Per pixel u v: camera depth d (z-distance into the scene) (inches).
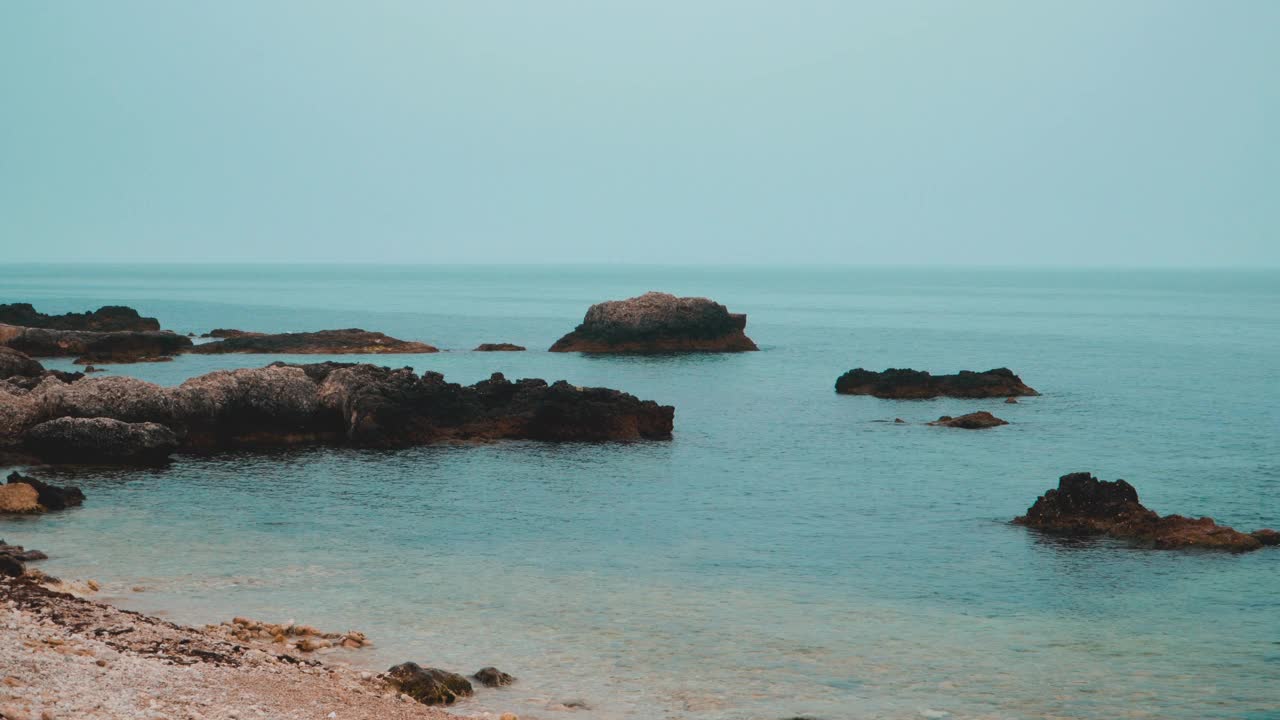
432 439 2095.2
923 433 2289.6
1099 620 1089.4
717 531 1445.6
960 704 871.7
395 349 3900.1
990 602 1144.8
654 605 1123.3
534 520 1496.1
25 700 703.1
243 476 1754.4
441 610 1095.0
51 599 1009.5
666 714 840.9
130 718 698.2
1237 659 979.9
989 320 6953.7
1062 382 3344.0
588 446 2081.7
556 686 895.7
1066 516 1475.1
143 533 1384.1
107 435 1813.5
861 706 864.3
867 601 1146.0
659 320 4077.3
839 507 1592.0
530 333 5290.4
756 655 978.1
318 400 2086.6
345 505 1567.4
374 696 824.3
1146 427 2394.2
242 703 766.5
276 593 1141.7
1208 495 1690.5
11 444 1830.7
